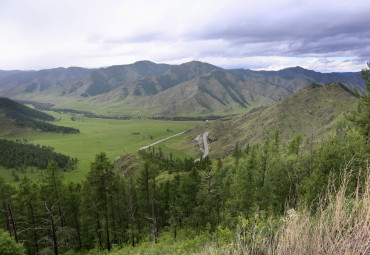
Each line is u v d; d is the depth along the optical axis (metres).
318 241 4.17
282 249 4.54
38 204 32.47
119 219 39.84
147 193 37.97
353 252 3.74
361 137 18.73
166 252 17.48
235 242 6.02
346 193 9.49
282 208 17.94
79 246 36.72
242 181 22.31
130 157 166.12
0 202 29.81
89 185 28.19
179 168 112.88
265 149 22.64
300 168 22.94
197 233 29.66
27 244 32.97
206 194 33.50
